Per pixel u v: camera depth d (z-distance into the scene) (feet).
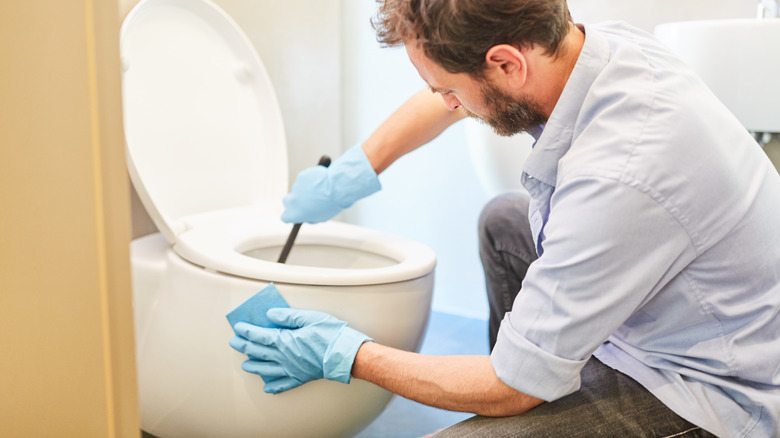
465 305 6.24
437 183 6.07
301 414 3.10
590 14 5.11
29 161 1.78
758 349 2.50
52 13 1.67
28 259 1.84
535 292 2.44
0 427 1.97
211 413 3.22
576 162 2.37
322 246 4.00
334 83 5.64
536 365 2.41
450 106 2.78
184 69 4.05
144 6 3.74
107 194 1.72
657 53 2.65
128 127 3.68
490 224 4.06
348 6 6.01
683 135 2.30
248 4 4.88
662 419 2.57
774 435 2.47
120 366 1.82
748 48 3.70
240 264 3.05
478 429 2.57
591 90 2.43
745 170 2.48
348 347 2.79
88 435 1.86
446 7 2.24
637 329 2.74
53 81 1.70
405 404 4.66
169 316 3.28
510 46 2.32
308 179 3.63
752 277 2.45
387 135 3.63
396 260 3.63
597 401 2.65
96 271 1.75
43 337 1.87
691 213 2.29
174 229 3.57
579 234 2.28
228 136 4.31
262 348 2.92
